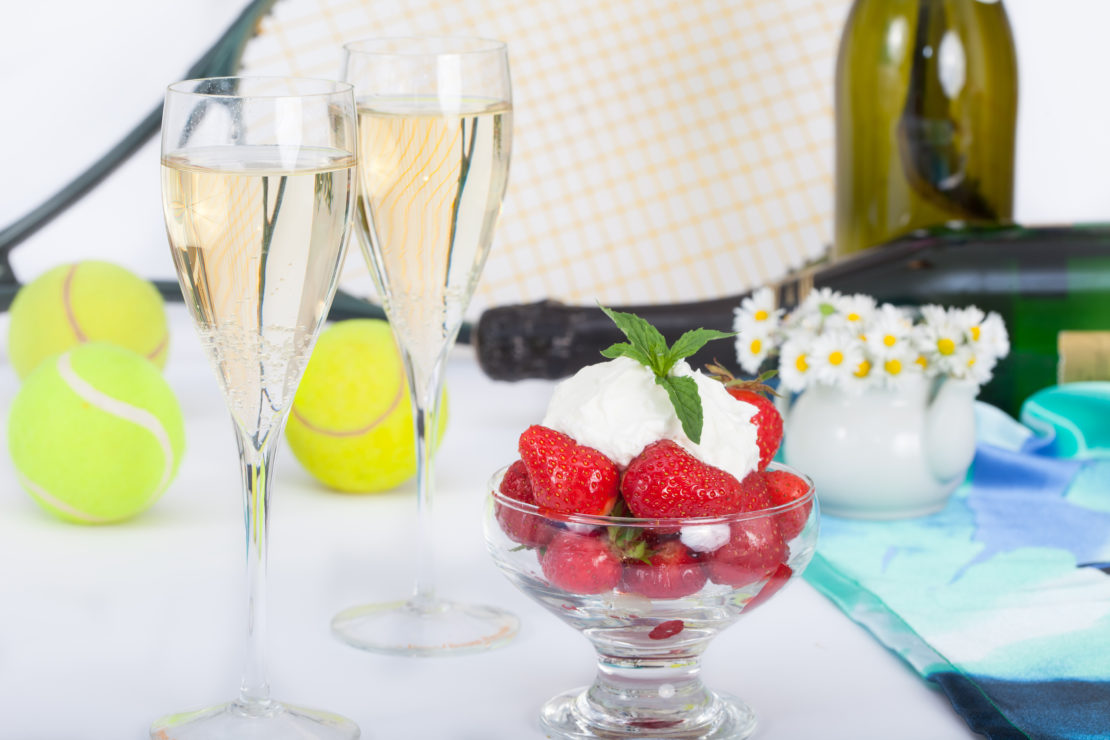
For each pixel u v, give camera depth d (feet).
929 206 3.54
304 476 3.33
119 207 4.38
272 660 2.74
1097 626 2.74
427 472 2.84
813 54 4.38
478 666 2.73
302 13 4.31
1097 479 3.22
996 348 3.02
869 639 2.78
